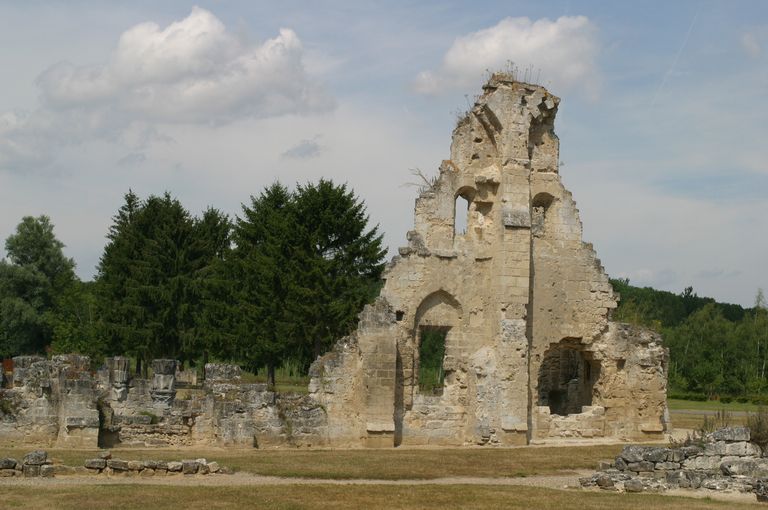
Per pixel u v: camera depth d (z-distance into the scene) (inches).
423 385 2881.4
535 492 1077.1
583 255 1879.9
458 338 1771.7
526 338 1759.4
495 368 1726.1
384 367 1647.4
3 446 1455.5
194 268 3516.2
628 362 1863.9
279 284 2942.9
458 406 1750.7
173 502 939.3
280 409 1600.6
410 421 1715.1
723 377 4131.4
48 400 1478.8
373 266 2992.1
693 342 4441.4
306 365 3051.2
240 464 1268.5
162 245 3476.9
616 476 1144.2
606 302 1887.3
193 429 1574.8
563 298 1854.1
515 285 1752.0
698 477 1128.2
